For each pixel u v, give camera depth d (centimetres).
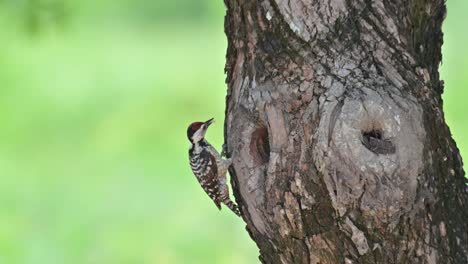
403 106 707
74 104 2656
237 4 769
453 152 760
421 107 720
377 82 720
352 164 691
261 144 762
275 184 730
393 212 699
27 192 2142
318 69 728
